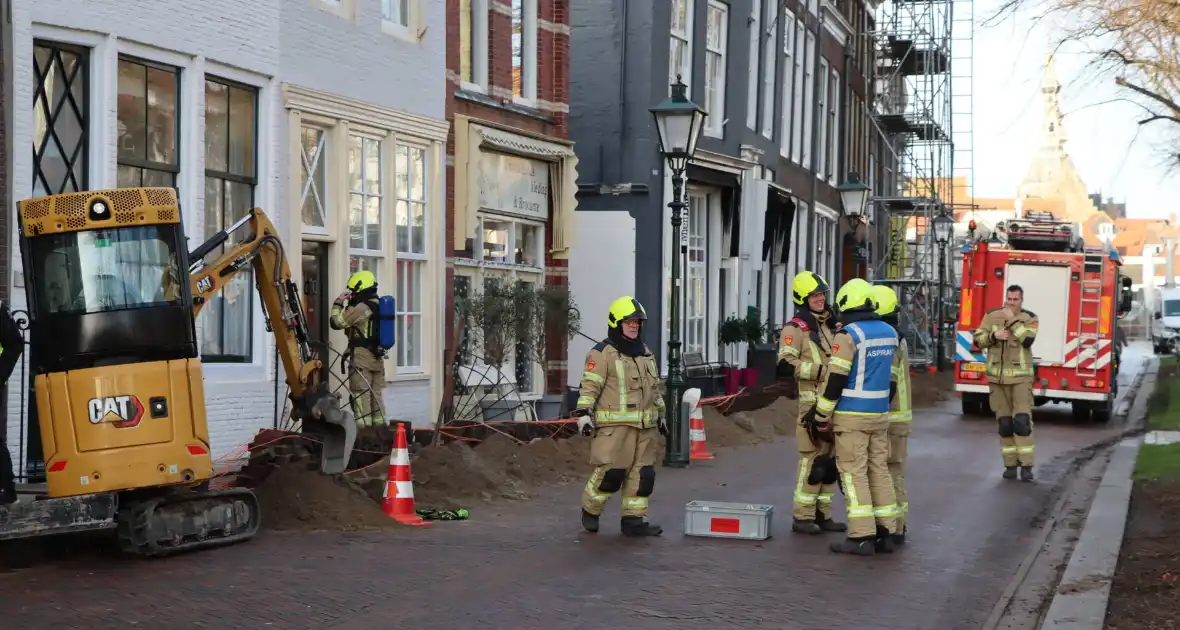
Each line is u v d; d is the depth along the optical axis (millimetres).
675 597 8781
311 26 15086
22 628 7516
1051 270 23969
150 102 12906
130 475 9383
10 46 11094
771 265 30031
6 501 9117
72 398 9305
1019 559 10555
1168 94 12383
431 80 17438
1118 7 11547
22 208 9469
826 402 10328
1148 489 14484
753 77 28188
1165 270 111062
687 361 24266
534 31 20484
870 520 10383
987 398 24844
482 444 14797
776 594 8938
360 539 10672
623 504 11211
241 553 9953
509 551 10312
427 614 8141
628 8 22953
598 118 23125
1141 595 9172
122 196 9539
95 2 11992
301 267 14891
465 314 17906
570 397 22734
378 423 15031
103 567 9344
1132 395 32219
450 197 18031
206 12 13383
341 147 15602
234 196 14109
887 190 46875
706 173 25031
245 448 13750
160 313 9570
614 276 23062
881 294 10562
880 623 8211
